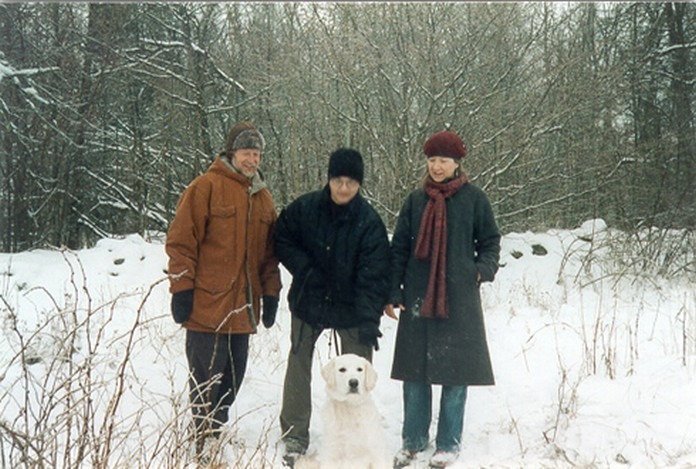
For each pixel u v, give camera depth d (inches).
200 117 554.9
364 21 497.4
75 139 547.5
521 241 428.8
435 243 171.9
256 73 542.9
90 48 558.6
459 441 172.6
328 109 525.7
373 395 218.5
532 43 514.9
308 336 177.9
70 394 126.6
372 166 522.0
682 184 480.1
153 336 254.4
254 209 177.9
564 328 254.8
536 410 194.7
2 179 520.1
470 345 171.0
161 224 575.2
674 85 535.2
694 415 176.4
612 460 164.2
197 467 141.8
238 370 179.6
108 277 332.8
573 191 534.6
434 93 469.4
